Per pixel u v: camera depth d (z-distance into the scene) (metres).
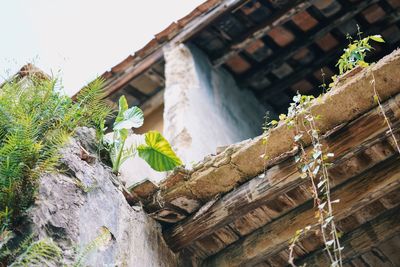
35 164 3.45
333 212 4.03
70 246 3.32
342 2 7.45
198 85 7.06
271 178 3.99
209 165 4.15
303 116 3.87
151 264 4.03
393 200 4.10
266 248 4.25
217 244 4.43
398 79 3.66
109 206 3.91
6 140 3.47
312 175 3.73
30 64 4.30
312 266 4.27
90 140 4.22
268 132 3.96
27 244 3.14
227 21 7.57
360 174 4.04
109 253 3.63
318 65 8.17
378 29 7.74
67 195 3.57
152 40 7.83
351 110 3.80
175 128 6.18
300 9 7.27
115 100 8.66
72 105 4.17
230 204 4.12
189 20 7.65
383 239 4.12
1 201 3.26
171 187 4.23
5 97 3.78
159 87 8.72
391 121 3.71
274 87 8.48
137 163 4.86
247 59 8.14
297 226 4.14
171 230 4.35
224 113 7.34
